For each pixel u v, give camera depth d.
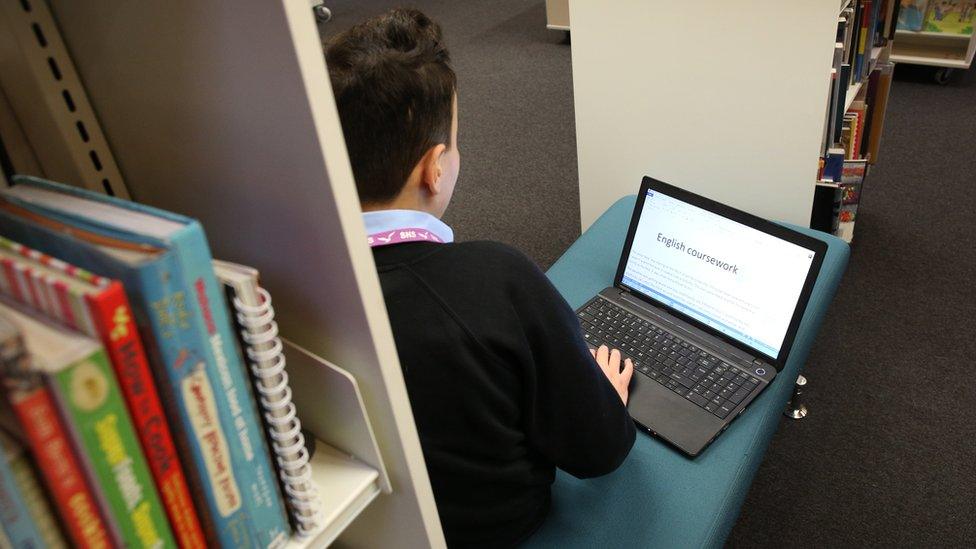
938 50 3.36
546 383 0.98
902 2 3.29
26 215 0.52
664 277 1.54
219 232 0.63
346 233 0.54
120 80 0.60
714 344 1.46
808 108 1.78
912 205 2.66
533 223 2.82
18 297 0.47
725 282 1.44
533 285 0.94
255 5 0.47
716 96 1.88
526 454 1.06
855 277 2.39
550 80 3.87
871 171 2.85
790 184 1.91
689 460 1.28
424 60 0.99
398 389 0.63
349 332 0.60
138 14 0.54
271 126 0.52
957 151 2.91
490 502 1.05
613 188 2.22
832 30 1.65
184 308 0.47
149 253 0.45
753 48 1.76
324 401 0.66
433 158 1.03
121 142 0.65
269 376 0.55
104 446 0.45
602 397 1.04
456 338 0.88
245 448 0.55
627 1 1.86
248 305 0.52
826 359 2.12
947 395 1.97
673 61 1.89
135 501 0.48
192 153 0.59
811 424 1.94
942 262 2.40
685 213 1.50
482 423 0.95
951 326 2.17
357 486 0.65
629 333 1.52
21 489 0.43
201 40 0.51
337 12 5.03
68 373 0.41
